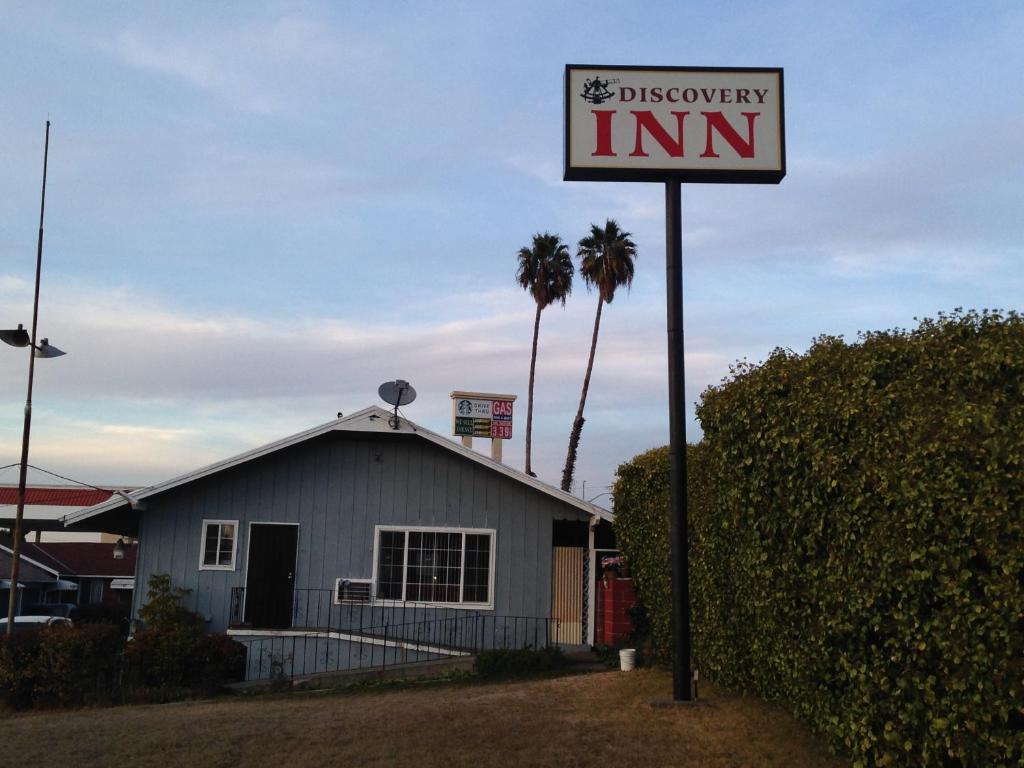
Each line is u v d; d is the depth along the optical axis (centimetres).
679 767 741
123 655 1389
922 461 542
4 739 939
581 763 766
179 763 820
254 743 882
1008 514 483
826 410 674
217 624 1673
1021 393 581
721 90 1081
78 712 1202
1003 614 480
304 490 1733
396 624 1698
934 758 548
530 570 1736
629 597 1566
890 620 585
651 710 928
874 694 606
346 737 887
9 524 2562
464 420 2647
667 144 1066
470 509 1747
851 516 621
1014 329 655
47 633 1331
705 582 1030
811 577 695
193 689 1364
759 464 790
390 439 1759
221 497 1714
